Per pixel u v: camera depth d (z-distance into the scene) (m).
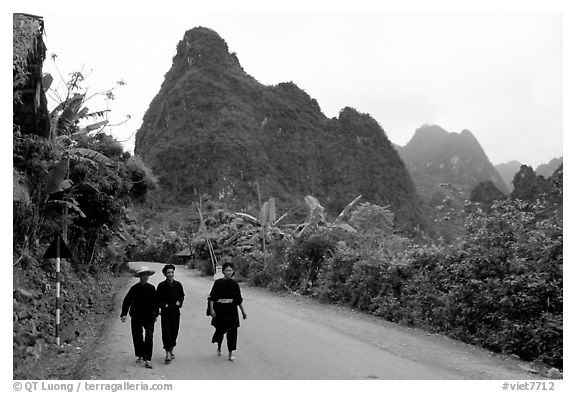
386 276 12.87
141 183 18.09
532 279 8.20
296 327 11.02
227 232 36.16
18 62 9.17
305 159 146.88
